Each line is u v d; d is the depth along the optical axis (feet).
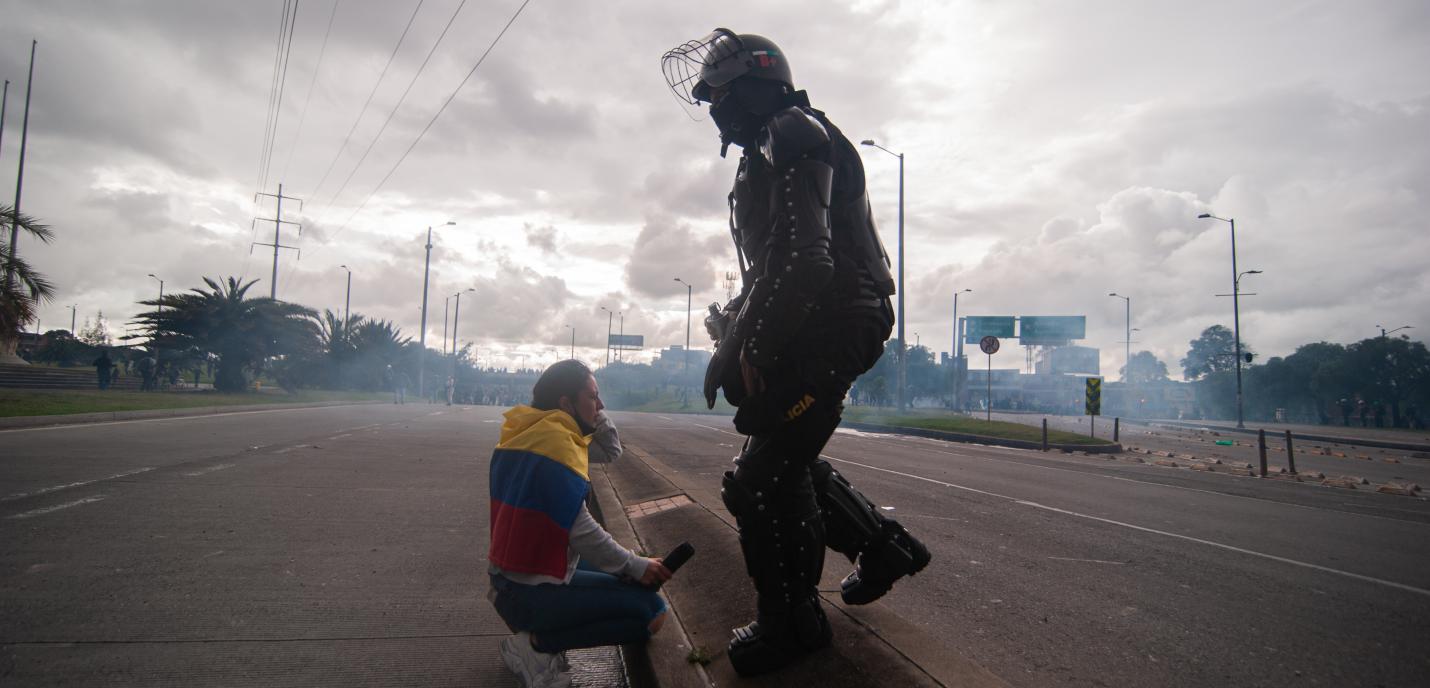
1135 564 15.30
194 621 11.16
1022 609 11.71
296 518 19.16
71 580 12.89
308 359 133.18
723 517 14.37
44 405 52.65
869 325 6.78
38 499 20.18
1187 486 31.94
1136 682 8.71
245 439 40.34
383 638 10.81
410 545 16.69
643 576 8.14
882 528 7.59
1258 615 11.71
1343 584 14.01
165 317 110.32
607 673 10.06
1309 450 67.62
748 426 6.68
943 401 283.59
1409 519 23.35
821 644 7.36
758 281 6.39
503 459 8.49
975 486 28.81
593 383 9.00
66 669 9.29
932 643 7.50
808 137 6.27
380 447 39.60
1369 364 200.64
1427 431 151.12
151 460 29.30
